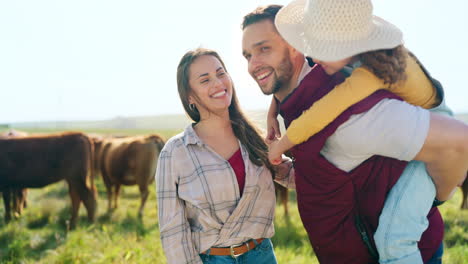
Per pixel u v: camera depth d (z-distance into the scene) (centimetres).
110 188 912
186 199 220
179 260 215
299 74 218
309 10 185
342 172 192
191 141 225
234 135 240
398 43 175
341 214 198
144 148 883
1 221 767
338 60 175
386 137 177
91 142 795
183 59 234
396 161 190
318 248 212
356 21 174
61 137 779
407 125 174
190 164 224
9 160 768
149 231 636
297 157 202
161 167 225
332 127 184
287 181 254
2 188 780
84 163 773
